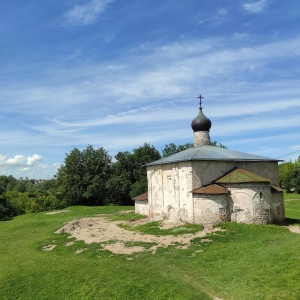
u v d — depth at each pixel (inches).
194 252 830.5
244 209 1122.0
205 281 645.3
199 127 1459.2
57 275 739.4
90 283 674.8
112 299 604.4
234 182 1133.7
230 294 582.6
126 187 2758.4
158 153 2874.0
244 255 770.2
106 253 877.8
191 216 1179.9
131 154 2851.9
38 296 660.7
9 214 2583.7
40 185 6993.1
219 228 1063.0
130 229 1200.8
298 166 3604.8
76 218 1745.8
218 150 1350.9
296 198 2827.3
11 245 1115.3
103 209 2226.9
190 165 1202.0
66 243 1043.3
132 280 667.4
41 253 960.9
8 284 724.7
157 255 826.8
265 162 1342.3
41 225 1513.3
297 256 711.7
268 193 1145.4
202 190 1152.2
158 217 1421.0
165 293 604.4
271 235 971.3
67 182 2812.5
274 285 589.0
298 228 1099.3
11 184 6417.3
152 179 1481.3
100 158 2898.6
